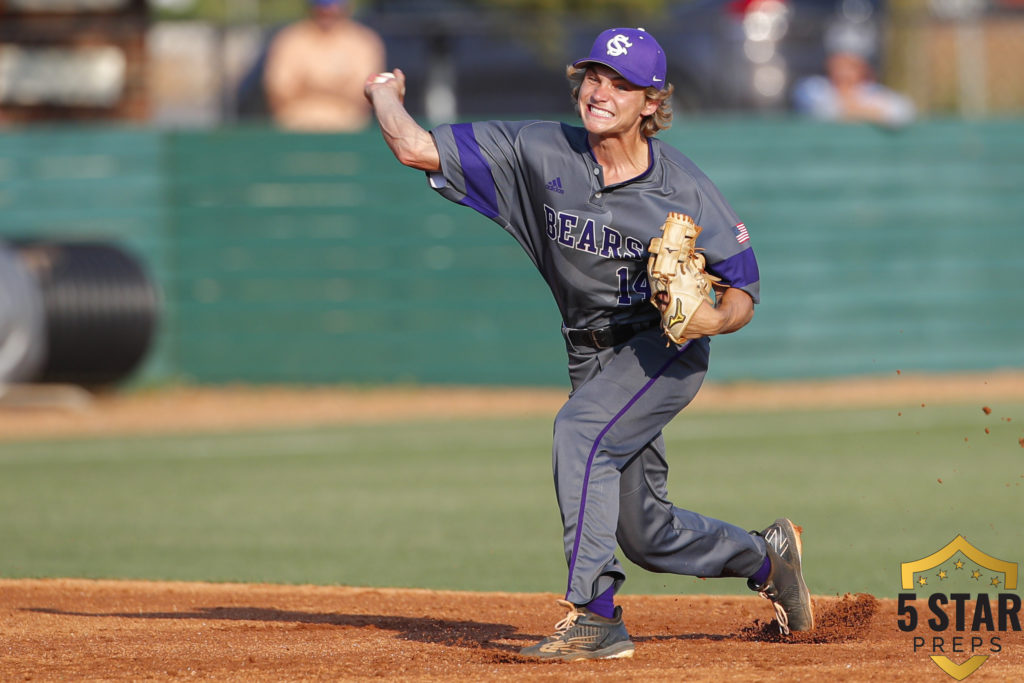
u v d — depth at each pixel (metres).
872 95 66.00
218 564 27.81
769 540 18.86
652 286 16.48
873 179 60.81
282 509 34.84
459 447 45.88
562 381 59.78
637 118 16.75
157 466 42.62
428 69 64.31
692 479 38.09
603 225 17.05
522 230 18.06
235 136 60.94
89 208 61.31
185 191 61.38
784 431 48.12
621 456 17.31
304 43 64.25
